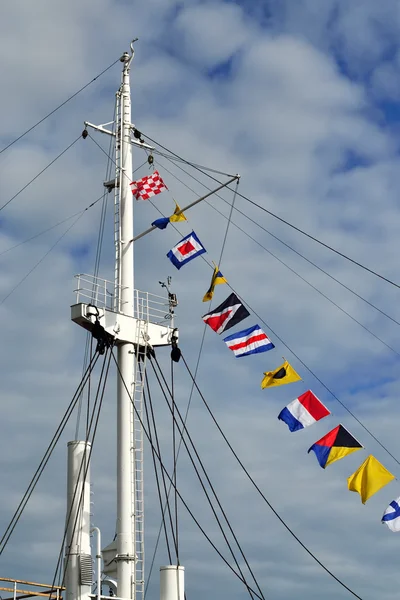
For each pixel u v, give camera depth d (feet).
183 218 118.52
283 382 107.14
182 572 105.09
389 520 100.83
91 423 107.04
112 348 109.50
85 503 98.89
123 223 116.78
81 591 95.71
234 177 117.91
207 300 114.62
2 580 103.50
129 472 105.81
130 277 114.42
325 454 102.83
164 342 113.19
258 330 113.60
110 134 121.29
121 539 103.40
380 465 101.19
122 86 122.83
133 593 101.91
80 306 107.04
